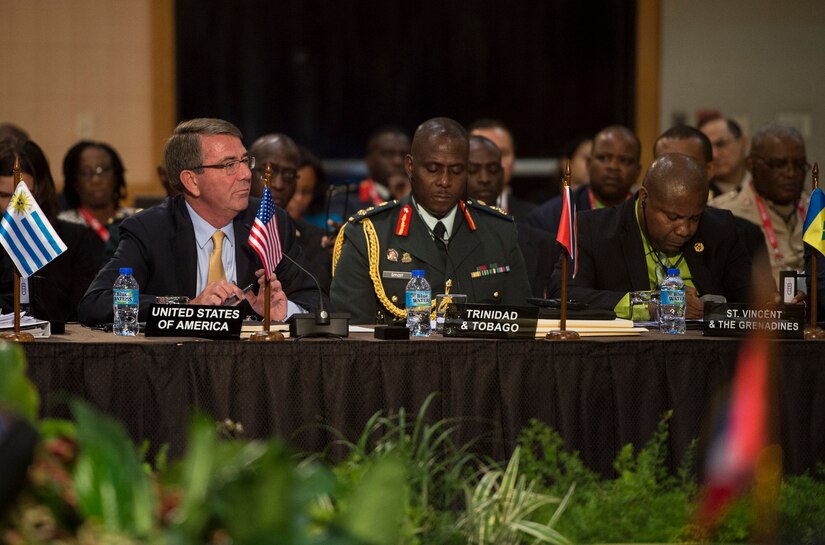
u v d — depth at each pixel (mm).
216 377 13062
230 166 15789
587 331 14406
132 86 35031
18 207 13406
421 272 15281
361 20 35625
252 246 14000
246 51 35469
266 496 6285
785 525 12062
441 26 35625
